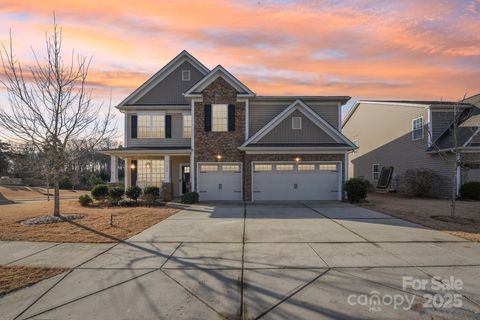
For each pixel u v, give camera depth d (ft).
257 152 52.70
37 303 13.34
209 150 54.39
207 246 22.52
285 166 53.06
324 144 53.21
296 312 12.41
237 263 18.53
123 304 13.21
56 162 35.53
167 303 13.29
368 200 54.29
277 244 22.99
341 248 21.81
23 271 17.29
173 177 62.23
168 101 63.00
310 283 15.37
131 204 47.16
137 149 55.31
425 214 37.11
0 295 14.16
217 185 54.24
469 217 34.86
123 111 61.67
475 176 56.13
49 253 20.85
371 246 22.34
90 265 18.30
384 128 78.74
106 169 165.17
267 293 14.21
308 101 57.77
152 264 18.44
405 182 64.80
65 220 33.65
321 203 48.80
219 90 54.75
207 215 37.06
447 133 60.64
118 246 22.62
